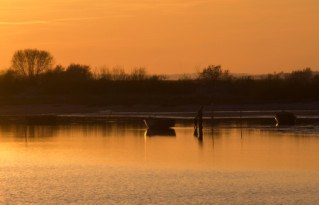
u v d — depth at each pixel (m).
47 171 79.38
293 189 65.69
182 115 186.12
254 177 73.38
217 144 109.06
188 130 138.50
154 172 77.81
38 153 98.44
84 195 63.62
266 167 80.75
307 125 141.00
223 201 60.34
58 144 112.00
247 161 86.62
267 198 61.44
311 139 113.06
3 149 104.50
